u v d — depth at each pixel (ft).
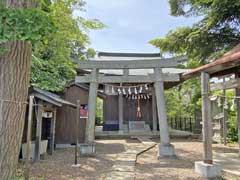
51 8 14.28
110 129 49.55
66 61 28.63
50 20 8.74
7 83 9.93
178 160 23.67
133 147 31.42
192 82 58.29
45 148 26.13
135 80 26.73
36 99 24.30
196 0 40.37
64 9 24.27
